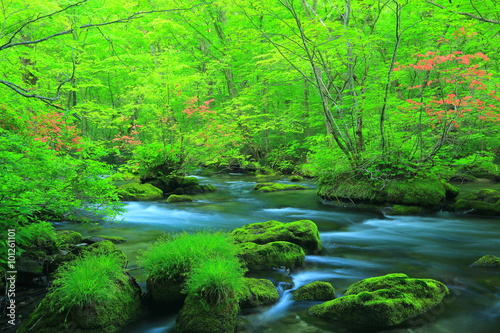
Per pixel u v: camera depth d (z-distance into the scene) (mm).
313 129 21953
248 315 3719
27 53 9617
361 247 6230
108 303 3453
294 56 10016
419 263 5355
